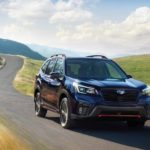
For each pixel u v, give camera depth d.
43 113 13.89
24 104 18.39
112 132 10.86
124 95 10.87
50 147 8.60
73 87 11.27
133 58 110.31
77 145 8.93
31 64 94.44
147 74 78.62
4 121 11.41
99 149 8.50
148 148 8.69
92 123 12.61
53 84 12.51
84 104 10.88
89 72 12.27
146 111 11.04
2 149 7.52
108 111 10.76
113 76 12.27
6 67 76.19
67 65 12.41
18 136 9.51
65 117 11.44
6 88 30.81
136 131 11.09
